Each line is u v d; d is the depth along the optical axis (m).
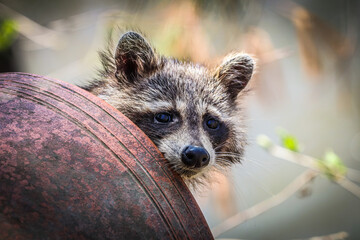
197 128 7.43
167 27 11.42
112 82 7.86
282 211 19.17
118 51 7.67
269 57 12.45
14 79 5.26
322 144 19.55
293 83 18.03
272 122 17.92
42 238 4.01
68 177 4.37
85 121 4.83
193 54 11.29
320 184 19.67
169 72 7.96
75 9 17.52
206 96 7.91
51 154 4.45
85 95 5.12
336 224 18.61
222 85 8.52
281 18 16.75
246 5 12.23
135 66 7.88
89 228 4.21
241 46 12.13
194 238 4.74
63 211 4.18
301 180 10.86
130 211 4.47
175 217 4.70
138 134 4.99
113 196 4.45
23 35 15.32
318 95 17.78
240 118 8.85
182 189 4.96
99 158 4.59
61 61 16.88
